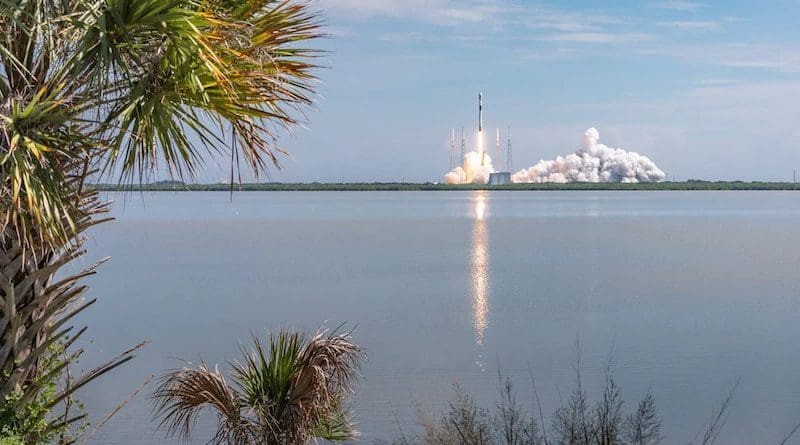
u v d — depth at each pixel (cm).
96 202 679
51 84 593
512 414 604
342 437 866
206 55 596
